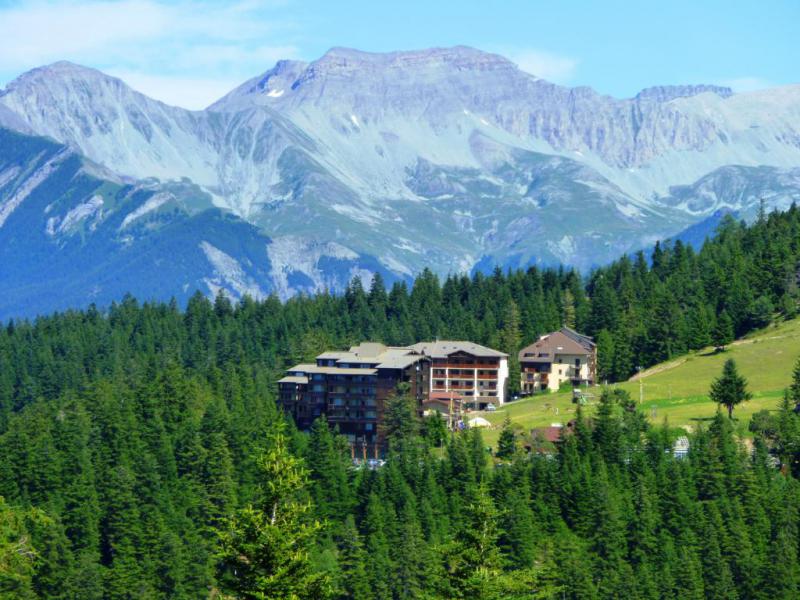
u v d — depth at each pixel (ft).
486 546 345.72
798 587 634.43
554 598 617.62
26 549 255.09
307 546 273.54
